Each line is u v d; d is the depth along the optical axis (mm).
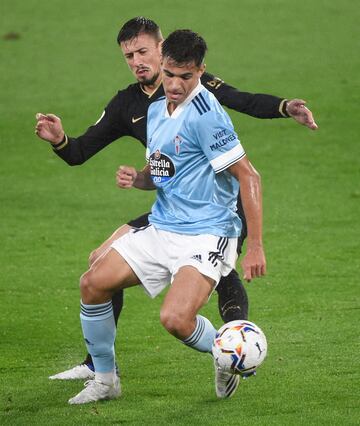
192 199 22891
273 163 55312
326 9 88000
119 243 23172
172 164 22812
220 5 90375
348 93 68188
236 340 21766
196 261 22312
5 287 35812
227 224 23000
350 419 21781
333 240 41375
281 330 29828
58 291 35344
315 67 73938
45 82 73500
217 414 22328
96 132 25484
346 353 27172
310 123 24469
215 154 22297
